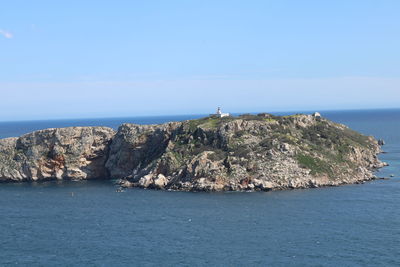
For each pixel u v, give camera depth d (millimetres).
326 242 108125
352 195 155750
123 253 105125
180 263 97750
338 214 131375
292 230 117688
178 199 159500
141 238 115688
